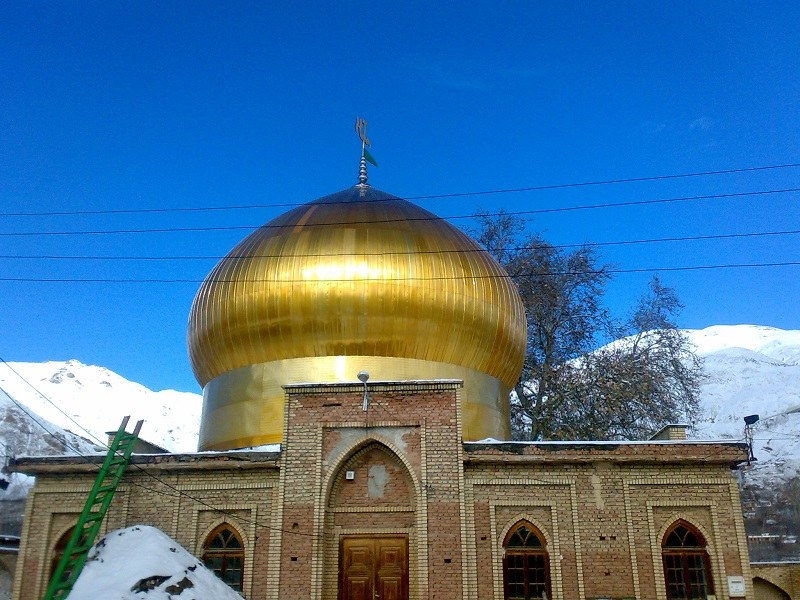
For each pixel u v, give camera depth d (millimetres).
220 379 23859
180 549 16812
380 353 22484
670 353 33688
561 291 34344
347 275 22609
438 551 18938
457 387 20297
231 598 16250
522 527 19625
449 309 22938
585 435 31766
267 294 22844
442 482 19516
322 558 19203
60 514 20828
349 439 20156
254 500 20094
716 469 19938
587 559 19172
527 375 33125
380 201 25547
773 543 49156
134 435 20750
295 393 20625
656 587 18953
